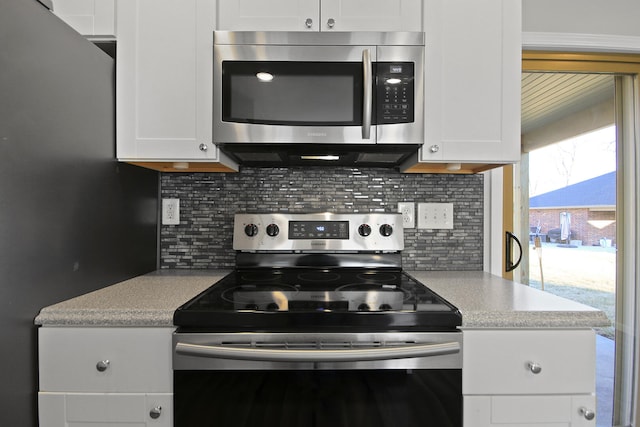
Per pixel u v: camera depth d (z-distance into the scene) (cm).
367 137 116
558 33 144
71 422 86
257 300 97
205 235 150
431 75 119
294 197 151
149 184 142
